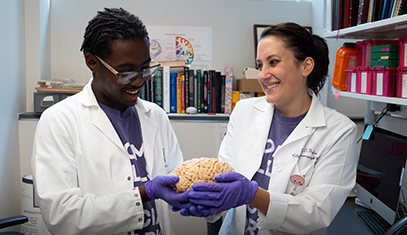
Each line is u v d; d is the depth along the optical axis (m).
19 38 2.23
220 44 2.55
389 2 1.50
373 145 1.86
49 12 2.43
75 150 1.11
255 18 2.55
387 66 1.50
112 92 1.08
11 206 2.16
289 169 1.22
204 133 2.34
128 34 1.00
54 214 1.02
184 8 2.50
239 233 1.32
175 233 2.39
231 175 1.09
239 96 2.41
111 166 1.12
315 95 1.35
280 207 1.11
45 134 1.11
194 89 2.40
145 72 1.06
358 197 1.94
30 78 2.35
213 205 1.04
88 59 1.08
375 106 2.06
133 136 1.24
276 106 1.32
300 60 1.18
